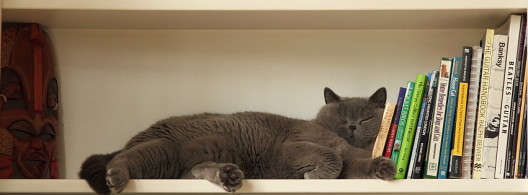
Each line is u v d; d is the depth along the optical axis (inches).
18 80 59.1
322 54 64.6
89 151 64.1
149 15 58.6
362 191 51.3
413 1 53.8
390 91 63.9
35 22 61.4
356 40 64.5
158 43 64.9
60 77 64.7
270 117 58.8
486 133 53.0
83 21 61.4
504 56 53.6
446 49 63.8
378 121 58.7
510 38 53.8
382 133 55.4
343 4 53.9
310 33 64.7
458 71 54.1
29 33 60.5
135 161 51.1
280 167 55.6
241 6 54.1
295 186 51.1
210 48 64.9
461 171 53.4
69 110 64.5
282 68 64.6
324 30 64.6
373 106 59.4
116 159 51.5
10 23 61.1
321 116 60.1
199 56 64.8
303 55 64.6
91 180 51.4
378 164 51.4
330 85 64.3
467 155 53.4
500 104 53.1
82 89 64.7
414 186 51.4
